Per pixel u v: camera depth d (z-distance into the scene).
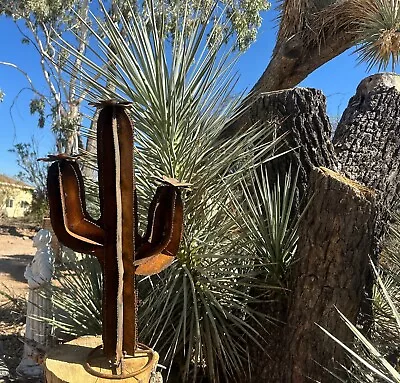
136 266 1.65
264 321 2.58
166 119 2.52
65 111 12.66
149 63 2.55
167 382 2.65
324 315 2.28
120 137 1.53
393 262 2.64
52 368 1.62
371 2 4.73
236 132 2.88
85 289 2.95
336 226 2.23
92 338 1.91
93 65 2.50
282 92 2.94
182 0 2.68
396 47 4.79
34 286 3.39
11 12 12.66
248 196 2.75
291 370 2.38
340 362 2.28
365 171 2.97
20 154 14.94
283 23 5.33
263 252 2.54
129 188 1.55
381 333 2.58
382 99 3.29
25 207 21.30
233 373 2.62
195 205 2.50
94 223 1.60
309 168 2.86
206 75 2.59
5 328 4.54
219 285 2.45
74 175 1.57
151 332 2.60
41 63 13.25
